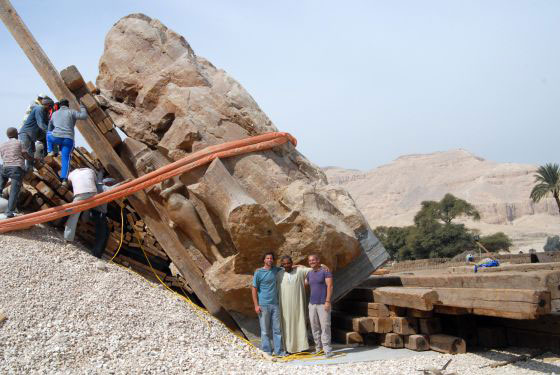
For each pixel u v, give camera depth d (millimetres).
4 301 6691
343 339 8781
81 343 6254
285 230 8406
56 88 9266
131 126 9570
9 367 5516
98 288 7629
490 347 8062
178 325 7535
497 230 138125
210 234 8953
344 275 9023
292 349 8070
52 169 9516
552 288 6645
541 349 7645
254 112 9484
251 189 8867
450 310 7652
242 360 6957
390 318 8398
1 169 8961
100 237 9031
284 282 8258
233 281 8445
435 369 6164
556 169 53656
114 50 10047
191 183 8805
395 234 70875
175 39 10086
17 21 9234
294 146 9742
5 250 7859
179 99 9266
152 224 9039
